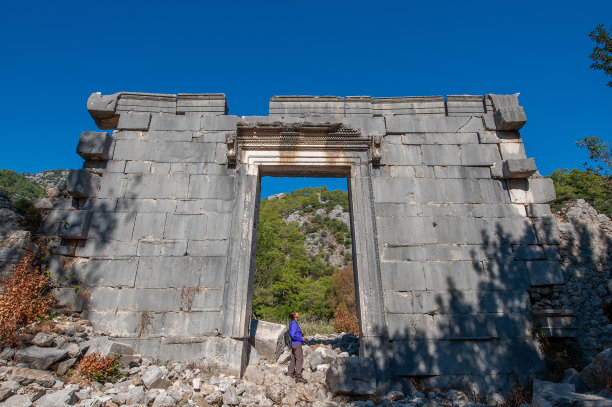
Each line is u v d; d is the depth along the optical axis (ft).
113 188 28.27
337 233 236.63
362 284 25.54
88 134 28.76
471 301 25.43
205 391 20.07
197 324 24.66
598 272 26.58
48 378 17.52
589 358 24.14
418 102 31.37
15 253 24.81
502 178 28.86
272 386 20.76
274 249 107.86
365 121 30.37
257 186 29.04
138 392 18.13
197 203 27.89
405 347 24.16
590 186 62.85
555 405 16.03
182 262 26.21
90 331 23.93
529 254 26.76
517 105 30.94
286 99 31.19
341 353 29.76
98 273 25.89
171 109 31.14
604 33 35.83
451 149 29.68
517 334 24.73
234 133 29.45
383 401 20.72
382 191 28.25
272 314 88.38
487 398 22.88
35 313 22.59
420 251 26.63
